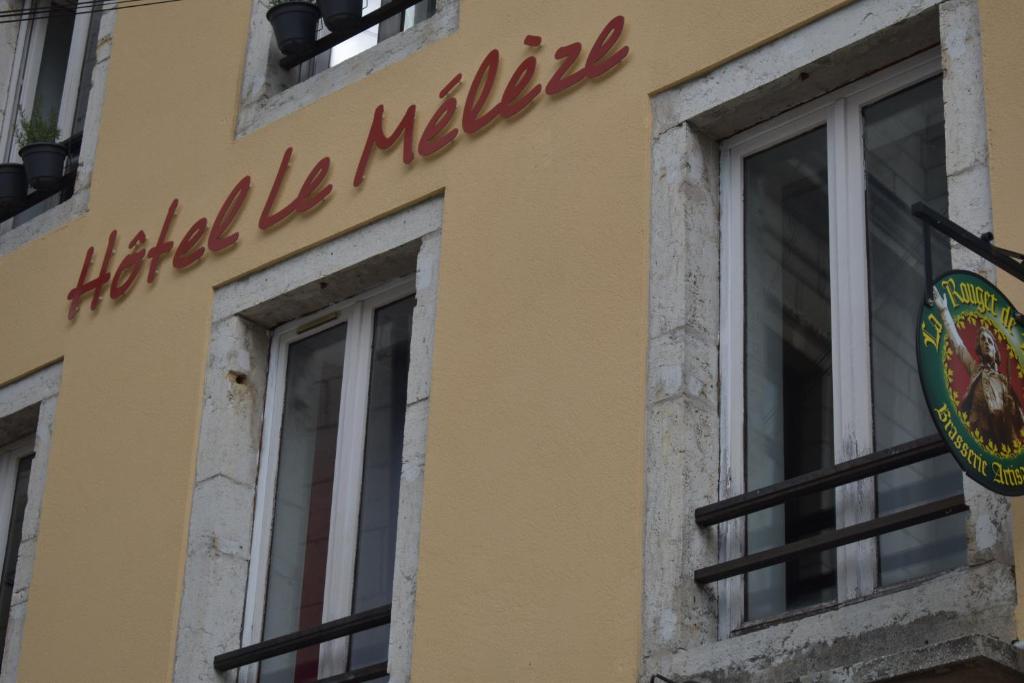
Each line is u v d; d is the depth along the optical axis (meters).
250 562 12.24
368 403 12.15
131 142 14.28
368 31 13.47
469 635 10.34
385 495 11.80
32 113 15.59
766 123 10.66
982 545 8.54
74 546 13.00
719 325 10.40
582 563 10.03
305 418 12.47
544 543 10.24
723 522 9.86
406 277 12.24
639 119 10.88
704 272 10.44
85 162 14.63
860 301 9.96
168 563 12.29
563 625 9.95
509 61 11.77
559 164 11.17
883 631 8.72
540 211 11.14
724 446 10.14
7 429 14.36
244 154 13.27
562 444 10.41
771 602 9.74
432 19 12.48
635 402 10.19
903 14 9.91
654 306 10.37
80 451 13.35
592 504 10.13
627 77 11.04
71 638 12.66
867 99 10.32
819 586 9.60
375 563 11.65
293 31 13.42
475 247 11.39
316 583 11.88
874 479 9.58
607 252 10.70
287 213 12.67
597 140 11.03
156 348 13.17
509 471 10.59
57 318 14.11
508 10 11.94
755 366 10.27
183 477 12.48
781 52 10.41
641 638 9.62
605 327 10.52
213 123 13.65
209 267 13.08
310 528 12.09
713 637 9.68
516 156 11.43
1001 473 7.92
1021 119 9.20
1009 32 9.40
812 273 10.23
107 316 13.70
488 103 11.77
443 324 11.34
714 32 10.73
